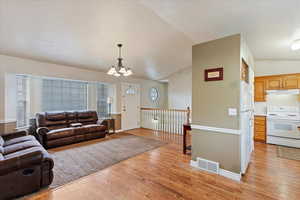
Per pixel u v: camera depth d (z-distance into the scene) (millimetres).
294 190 1983
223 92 2387
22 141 2873
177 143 4195
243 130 2387
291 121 3744
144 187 2068
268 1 1618
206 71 2568
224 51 2375
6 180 1712
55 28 2764
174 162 2908
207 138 2566
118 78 5863
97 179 2279
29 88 4289
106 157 3146
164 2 2012
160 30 3242
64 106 5066
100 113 5988
